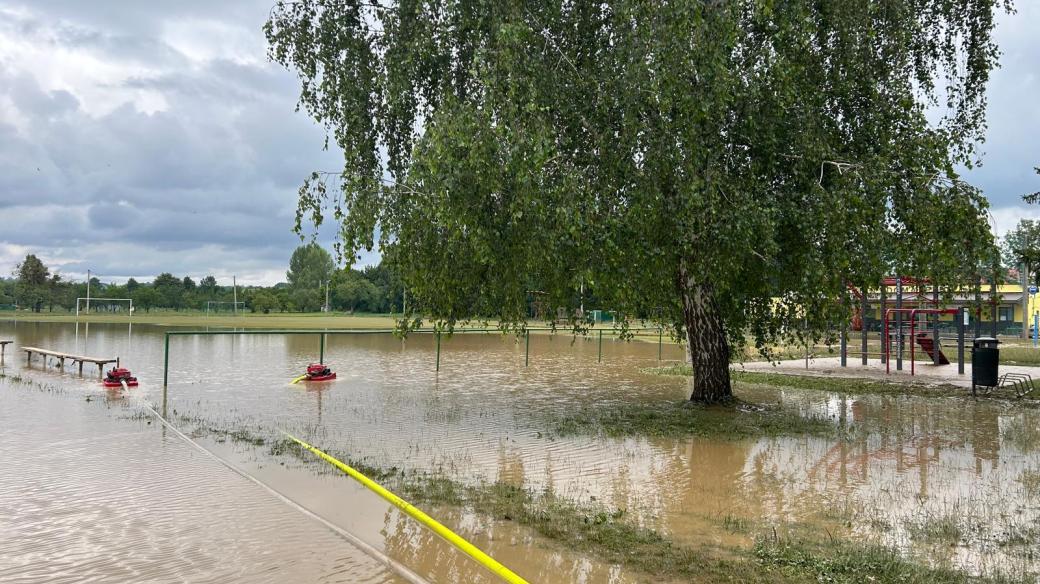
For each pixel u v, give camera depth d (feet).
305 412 38.01
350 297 327.06
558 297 34.50
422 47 31.94
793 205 31.86
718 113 30.63
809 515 19.72
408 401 43.06
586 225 29.81
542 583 14.55
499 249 31.32
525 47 30.25
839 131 34.42
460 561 15.96
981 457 27.66
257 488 21.93
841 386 51.78
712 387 41.37
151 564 15.58
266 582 14.62
